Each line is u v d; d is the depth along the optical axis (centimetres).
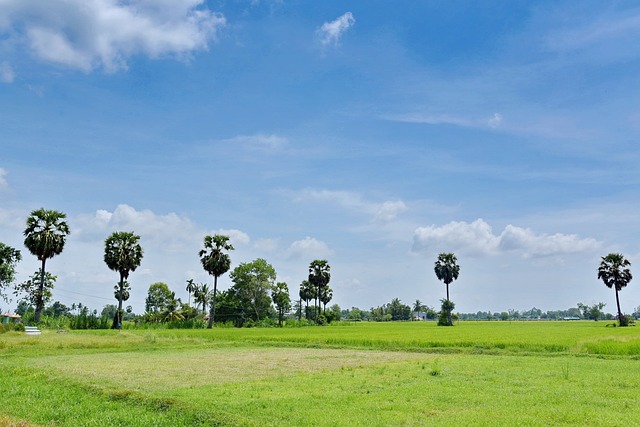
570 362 3105
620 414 1443
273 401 1669
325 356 3800
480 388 1966
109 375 2497
